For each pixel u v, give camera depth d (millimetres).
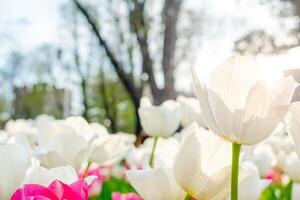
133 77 7266
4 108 13750
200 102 542
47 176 572
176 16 5293
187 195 579
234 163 541
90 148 827
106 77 10008
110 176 2064
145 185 598
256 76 521
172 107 1300
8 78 11430
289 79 513
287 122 531
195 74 543
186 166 561
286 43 5785
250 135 527
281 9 5816
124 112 11711
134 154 1715
